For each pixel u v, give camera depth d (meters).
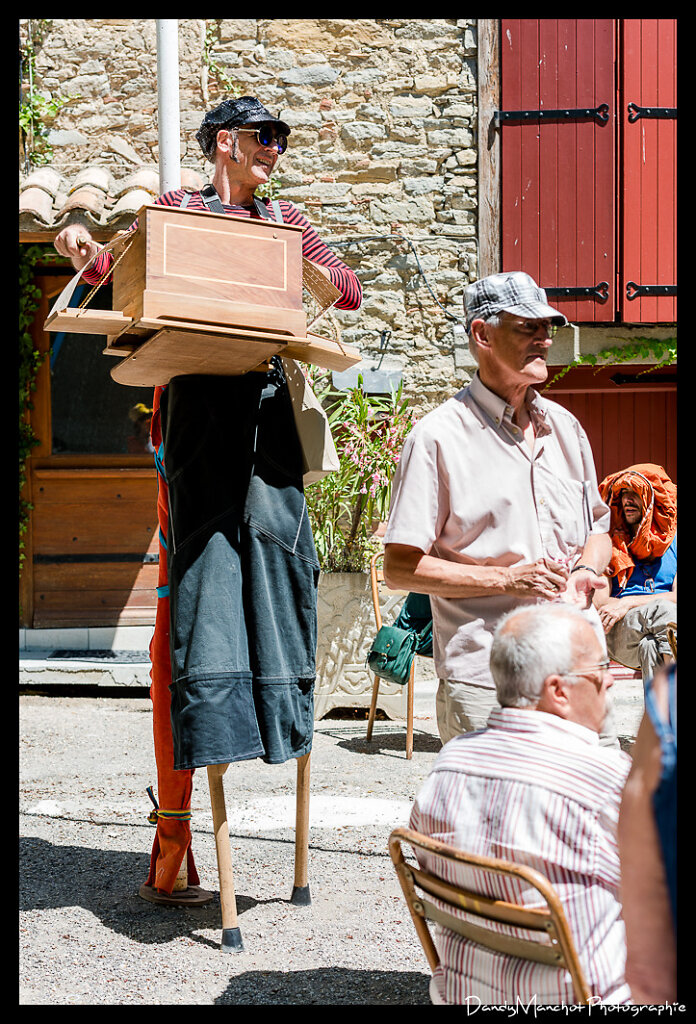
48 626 8.40
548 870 1.95
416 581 2.96
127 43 8.21
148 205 3.03
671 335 8.65
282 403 3.60
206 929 3.57
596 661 2.10
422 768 5.81
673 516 5.19
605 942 1.95
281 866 4.24
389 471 7.24
